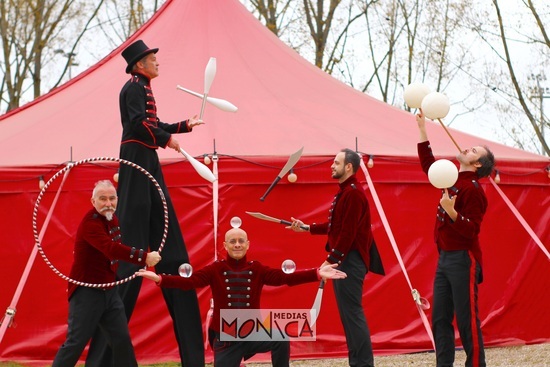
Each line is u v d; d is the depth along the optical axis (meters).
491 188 9.65
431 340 8.41
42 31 21.86
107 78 10.64
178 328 6.84
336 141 9.38
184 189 8.90
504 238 9.66
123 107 6.88
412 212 9.30
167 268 6.86
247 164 8.96
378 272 7.05
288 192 9.04
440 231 7.08
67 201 9.00
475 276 6.96
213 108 9.66
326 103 10.31
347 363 8.91
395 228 9.25
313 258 9.05
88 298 6.15
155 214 6.88
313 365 8.84
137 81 6.87
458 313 6.95
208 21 10.98
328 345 8.99
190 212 8.88
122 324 6.28
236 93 10.01
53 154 9.17
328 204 9.08
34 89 21.88
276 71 10.62
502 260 9.64
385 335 9.13
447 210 6.73
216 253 8.59
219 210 8.91
